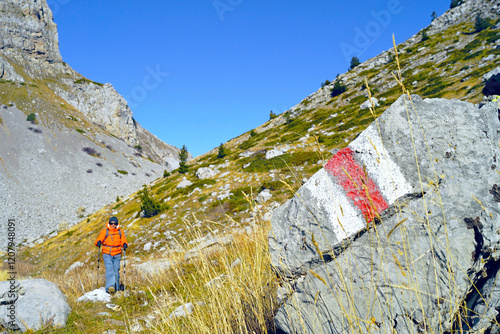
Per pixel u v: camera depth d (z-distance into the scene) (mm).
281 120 56906
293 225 2277
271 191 20969
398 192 2061
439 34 54844
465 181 2020
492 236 1797
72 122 87812
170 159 118375
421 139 2191
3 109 75438
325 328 1953
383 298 1873
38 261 22688
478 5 56812
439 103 2287
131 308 4234
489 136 2109
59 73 113125
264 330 2242
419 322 1787
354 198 2145
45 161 65188
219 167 32156
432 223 1970
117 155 84000
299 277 2193
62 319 3715
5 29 106312
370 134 2293
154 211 24375
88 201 56500
